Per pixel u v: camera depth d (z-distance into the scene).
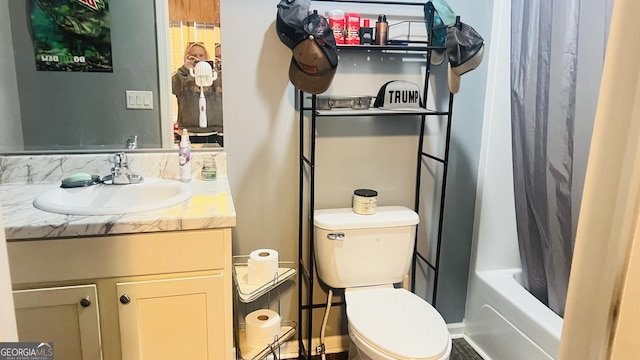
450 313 2.33
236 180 1.93
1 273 0.46
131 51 1.72
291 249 2.06
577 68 1.56
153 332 1.41
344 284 1.94
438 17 1.87
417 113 1.85
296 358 2.12
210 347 1.47
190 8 1.74
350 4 1.90
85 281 1.33
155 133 1.80
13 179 1.68
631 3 0.41
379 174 2.08
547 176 1.73
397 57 1.97
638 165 0.41
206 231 1.38
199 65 1.79
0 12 1.60
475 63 1.73
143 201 1.67
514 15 1.80
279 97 1.89
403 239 1.95
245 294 1.67
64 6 1.64
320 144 1.99
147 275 1.37
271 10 1.80
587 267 0.47
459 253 2.26
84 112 1.73
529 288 2.07
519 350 1.91
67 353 1.36
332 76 1.67
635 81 0.41
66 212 1.34
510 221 2.21
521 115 1.81
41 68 1.67
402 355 1.47
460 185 2.17
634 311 0.42
